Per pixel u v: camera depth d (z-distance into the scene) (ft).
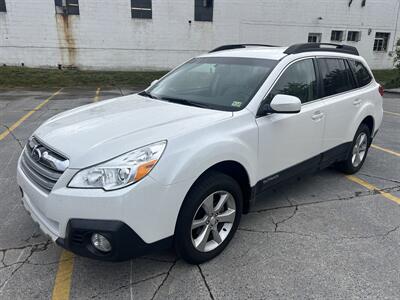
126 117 9.55
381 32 84.79
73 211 7.36
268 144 10.48
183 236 8.52
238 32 75.61
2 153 18.26
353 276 8.98
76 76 62.54
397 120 30.09
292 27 78.23
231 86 11.11
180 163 8.02
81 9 67.97
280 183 11.66
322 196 13.75
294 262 9.53
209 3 72.69
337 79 13.88
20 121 26.53
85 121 9.49
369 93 15.66
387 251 10.09
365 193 14.10
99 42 70.38
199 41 74.49
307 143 12.17
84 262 9.35
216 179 8.95
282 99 9.82
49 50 68.90
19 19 66.28
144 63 73.46
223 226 9.89
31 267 9.11
